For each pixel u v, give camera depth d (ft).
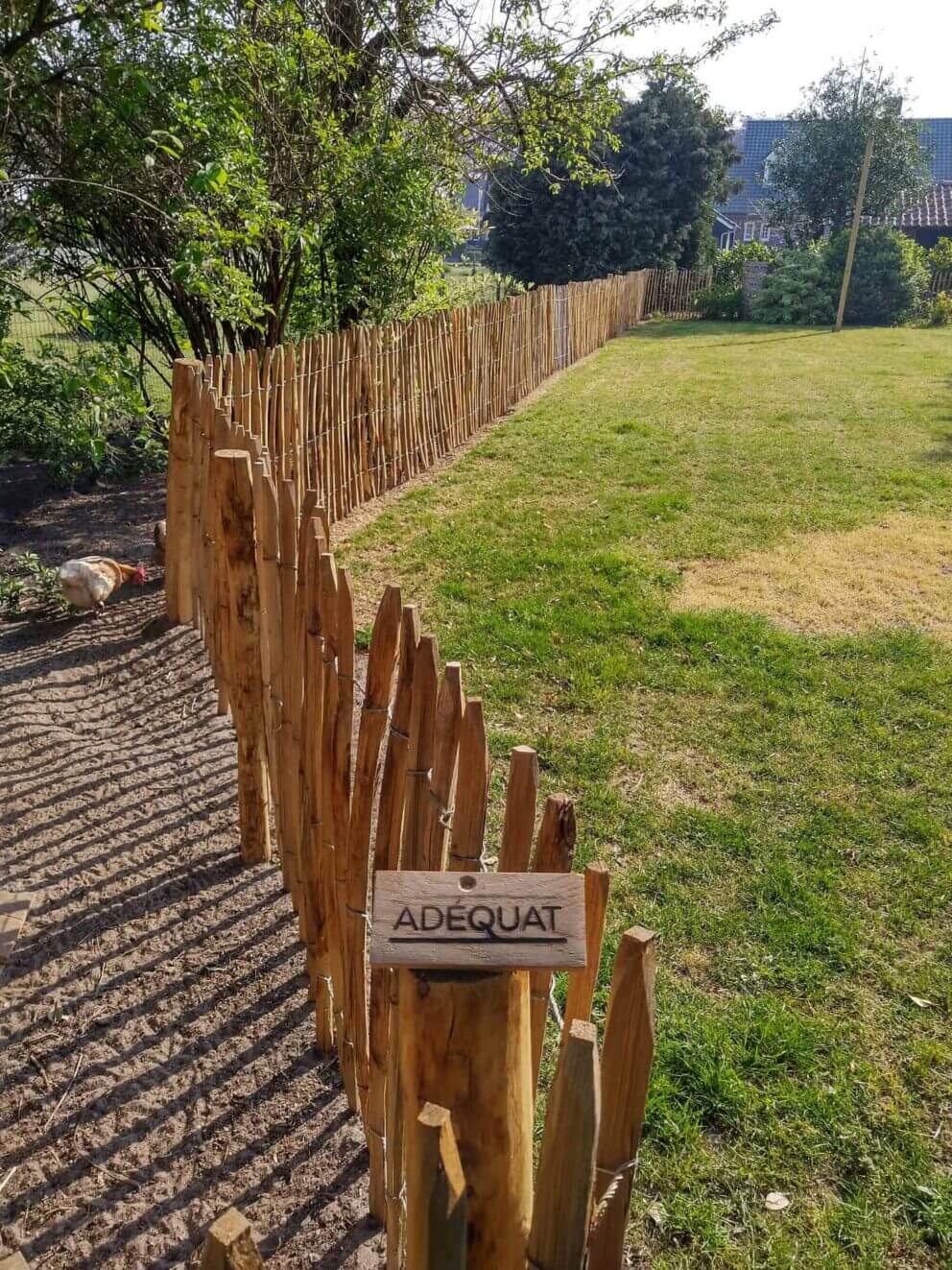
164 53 23.70
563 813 4.66
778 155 107.24
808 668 16.99
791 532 24.63
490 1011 3.82
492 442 35.17
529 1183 4.21
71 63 22.61
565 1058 3.44
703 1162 7.93
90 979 9.09
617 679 16.43
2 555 21.99
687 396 45.21
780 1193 7.69
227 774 12.61
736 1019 9.36
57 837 11.04
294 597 8.61
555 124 37.11
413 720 5.85
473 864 5.23
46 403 23.06
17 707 14.28
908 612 19.63
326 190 27.96
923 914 11.00
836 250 85.87
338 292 31.24
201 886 10.43
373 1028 6.49
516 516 25.49
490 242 94.22
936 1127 8.30
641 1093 4.09
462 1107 3.95
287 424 21.13
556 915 3.87
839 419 39.19
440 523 24.81
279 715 9.34
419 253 33.86
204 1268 3.29
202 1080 8.13
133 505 26.23
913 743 14.60
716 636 18.10
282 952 9.57
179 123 23.15
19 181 21.06
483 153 35.99
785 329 81.00
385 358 26.91
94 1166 7.36
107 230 26.30
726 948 10.35
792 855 11.96
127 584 19.40
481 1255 4.20
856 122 98.07
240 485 9.35
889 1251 7.29
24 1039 8.42
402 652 6.12
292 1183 7.32
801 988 9.84
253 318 25.85
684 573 21.67
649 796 13.14
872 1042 9.21
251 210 23.62
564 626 18.43
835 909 10.99
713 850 12.03
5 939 9.41
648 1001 3.91
